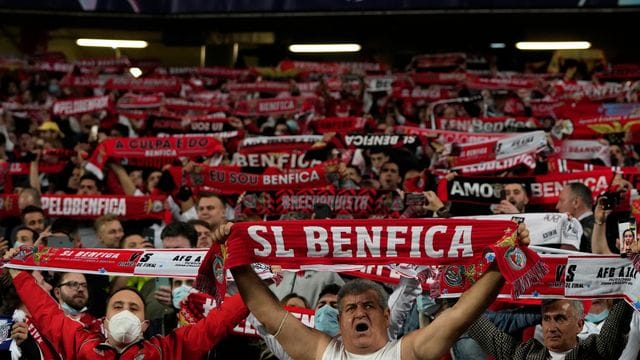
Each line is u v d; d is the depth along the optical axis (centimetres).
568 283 1217
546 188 1933
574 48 5156
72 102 3158
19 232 1809
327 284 1603
